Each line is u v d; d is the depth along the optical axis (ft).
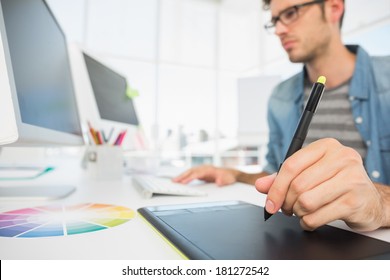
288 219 1.02
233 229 0.89
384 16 7.70
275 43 11.98
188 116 12.62
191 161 11.63
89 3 10.85
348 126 3.41
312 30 3.34
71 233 0.90
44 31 1.83
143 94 11.87
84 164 3.40
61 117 2.08
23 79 1.37
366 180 0.85
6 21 1.23
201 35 13.15
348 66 3.54
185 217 1.04
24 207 1.31
